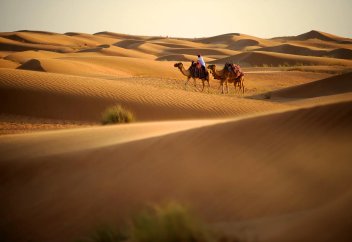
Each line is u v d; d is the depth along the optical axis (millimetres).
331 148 15969
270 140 17688
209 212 14531
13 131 42906
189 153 18375
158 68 128625
